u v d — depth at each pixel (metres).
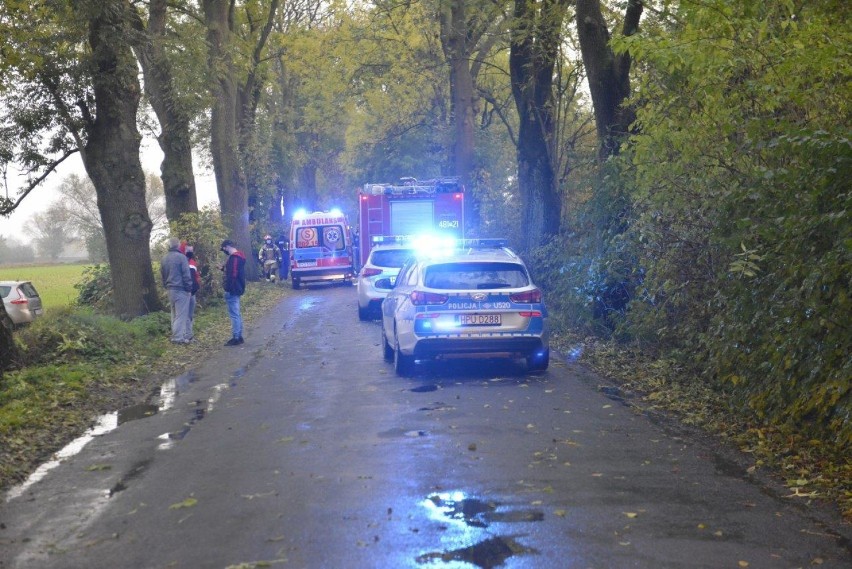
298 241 35.97
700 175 10.76
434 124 45.16
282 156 47.25
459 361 13.73
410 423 8.91
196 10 32.06
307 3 42.91
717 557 4.94
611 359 13.00
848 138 7.17
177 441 8.45
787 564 4.84
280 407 10.08
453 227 27.19
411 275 12.62
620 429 8.50
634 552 5.03
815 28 9.58
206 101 24.00
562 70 26.88
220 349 16.52
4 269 96.62
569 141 26.64
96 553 5.26
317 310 25.09
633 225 12.78
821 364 7.48
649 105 11.77
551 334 16.41
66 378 11.80
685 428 8.53
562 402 9.99
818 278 7.41
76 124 18.58
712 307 10.26
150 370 13.73
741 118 9.98
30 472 7.45
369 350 15.44
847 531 5.39
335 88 42.56
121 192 19.17
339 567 4.85
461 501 6.09
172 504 6.25
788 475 6.70
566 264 17.00
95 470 7.40
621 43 10.99
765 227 8.39
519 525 5.53
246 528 5.61
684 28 11.74
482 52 34.06
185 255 18.23
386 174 48.69
